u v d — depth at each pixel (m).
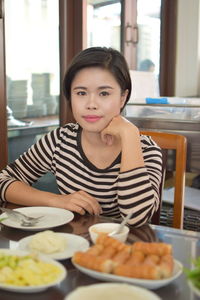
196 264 0.67
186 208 1.79
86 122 1.11
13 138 2.35
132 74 2.57
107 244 0.72
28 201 1.19
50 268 0.67
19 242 0.83
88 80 1.06
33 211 1.08
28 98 2.42
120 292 0.57
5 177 1.31
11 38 2.25
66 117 2.64
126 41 3.15
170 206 1.79
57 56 2.58
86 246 0.82
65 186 1.26
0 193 1.25
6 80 2.21
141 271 0.63
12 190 1.22
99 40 2.84
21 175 1.36
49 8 2.48
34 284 0.62
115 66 1.07
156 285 0.62
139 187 1.05
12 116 2.33
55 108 2.63
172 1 3.46
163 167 1.43
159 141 1.44
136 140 1.10
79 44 2.64
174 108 2.03
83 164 1.24
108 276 0.64
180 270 0.68
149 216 1.04
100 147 1.20
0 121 2.16
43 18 2.45
